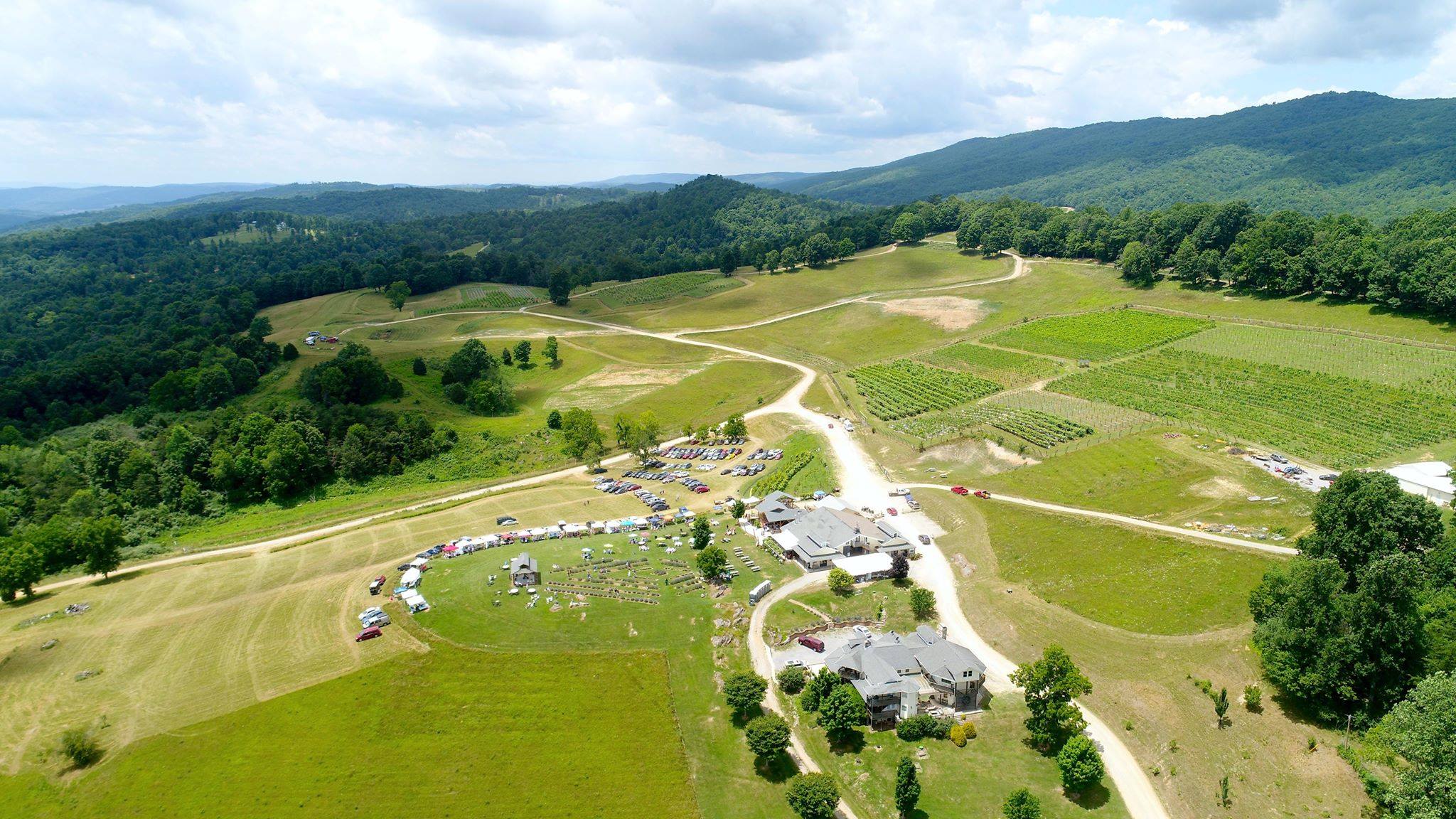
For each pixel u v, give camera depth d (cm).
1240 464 14725
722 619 11112
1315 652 8231
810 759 8619
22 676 10250
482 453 19888
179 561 14012
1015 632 10469
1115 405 19125
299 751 8819
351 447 18850
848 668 9656
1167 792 7731
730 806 8112
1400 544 9838
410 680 9888
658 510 15362
